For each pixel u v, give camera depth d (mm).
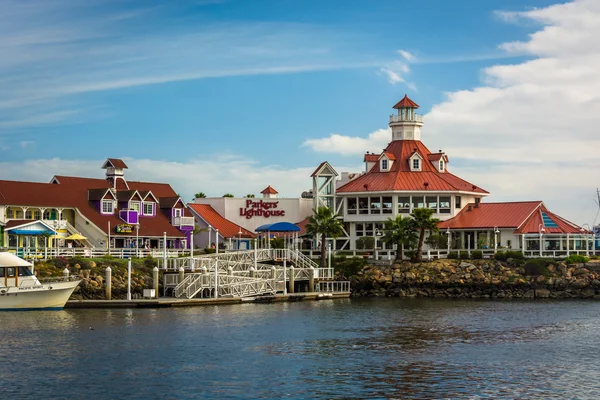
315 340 64375
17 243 101375
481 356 57906
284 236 120125
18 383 49375
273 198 135625
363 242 120938
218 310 83500
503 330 70188
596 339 65250
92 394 47188
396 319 77750
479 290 104125
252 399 46438
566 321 76188
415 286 106312
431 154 129875
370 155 134125
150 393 47500
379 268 109750
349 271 110375
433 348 61031
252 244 127438
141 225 115688
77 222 110938
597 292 100688
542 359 56844
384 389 48469
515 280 102875
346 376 51562
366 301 97688
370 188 123688
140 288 91562
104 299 87188
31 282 79562
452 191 121688
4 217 102750
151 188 127812
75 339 63344
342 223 125875
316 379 50781
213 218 131625
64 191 112500
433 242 114688
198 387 48812
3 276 78250
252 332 68125
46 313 78062
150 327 69938
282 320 76188
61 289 80562
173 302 85312
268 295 96188
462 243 119000
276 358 56938
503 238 115625
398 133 131875
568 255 106188
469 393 47594
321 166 125438
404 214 122312
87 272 89188
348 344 62625
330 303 94312
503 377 51375
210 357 57094
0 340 62656
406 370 53250
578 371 53031
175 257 102688
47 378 50594
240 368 53719
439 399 46375
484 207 121750
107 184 120375
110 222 111750
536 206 117375
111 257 98125
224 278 93125
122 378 50781
